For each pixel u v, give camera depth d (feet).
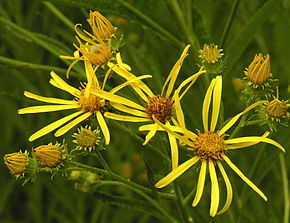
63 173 0.86
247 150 1.18
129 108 0.85
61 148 0.86
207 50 0.86
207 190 1.04
